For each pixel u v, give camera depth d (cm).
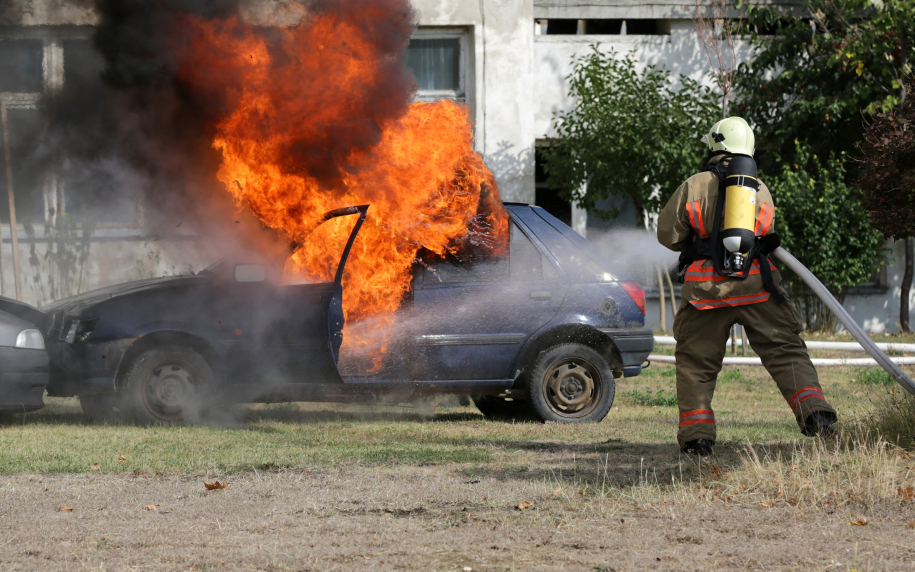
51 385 1841
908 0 3800
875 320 4353
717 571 799
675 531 938
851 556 834
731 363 3172
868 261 4019
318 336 1823
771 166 4306
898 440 1353
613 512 1027
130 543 920
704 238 1339
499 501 1098
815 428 1293
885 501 1036
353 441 1653
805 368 1316
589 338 2002
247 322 1867
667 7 4250
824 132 4194
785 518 985
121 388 1847
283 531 966
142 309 1859
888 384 2686
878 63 3919
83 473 1323
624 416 2119
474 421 2047
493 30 4103
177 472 1330
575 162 3866
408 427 1878
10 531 972
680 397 1366
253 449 1537
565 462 1389
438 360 1922
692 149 3750
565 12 4241
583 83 3916
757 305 1316
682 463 1301
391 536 936
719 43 4244
